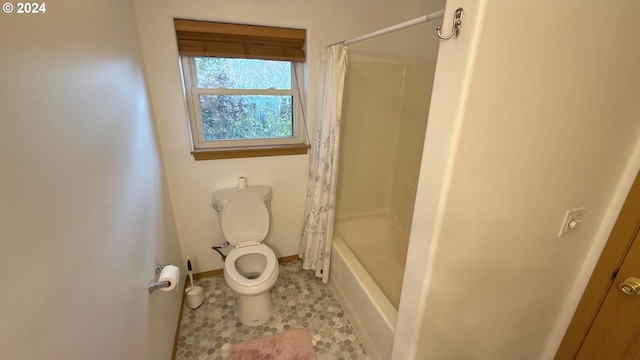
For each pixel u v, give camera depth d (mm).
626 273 940
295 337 1639
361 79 1957
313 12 1740
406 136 2068
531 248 958
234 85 1863
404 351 1040
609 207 1009
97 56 879
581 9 653
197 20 1576
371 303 1454
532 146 771
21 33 534
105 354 743
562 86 722
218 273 2193
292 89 1980
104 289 768
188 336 1639
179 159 1793
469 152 705
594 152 872
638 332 914
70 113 680
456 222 794
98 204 781
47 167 577
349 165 2139
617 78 781
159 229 1453
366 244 2143
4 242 453
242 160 1936
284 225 2229
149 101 1537
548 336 1246
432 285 878
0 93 473
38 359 504
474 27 584
